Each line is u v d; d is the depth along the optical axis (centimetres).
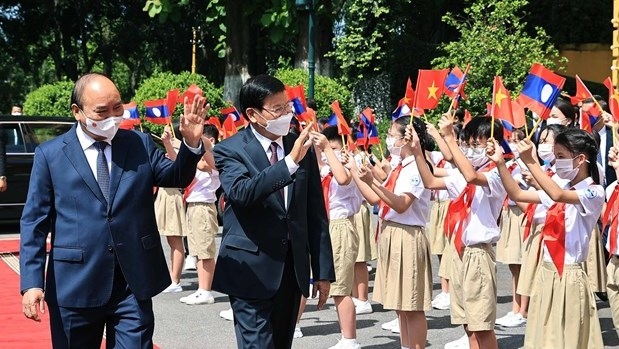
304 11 1952
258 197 458
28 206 460
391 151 656
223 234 492
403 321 641
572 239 531
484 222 598
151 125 1769
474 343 621
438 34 2222
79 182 456
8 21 3148
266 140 492
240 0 2047
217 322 822
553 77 574
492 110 603
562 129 611
